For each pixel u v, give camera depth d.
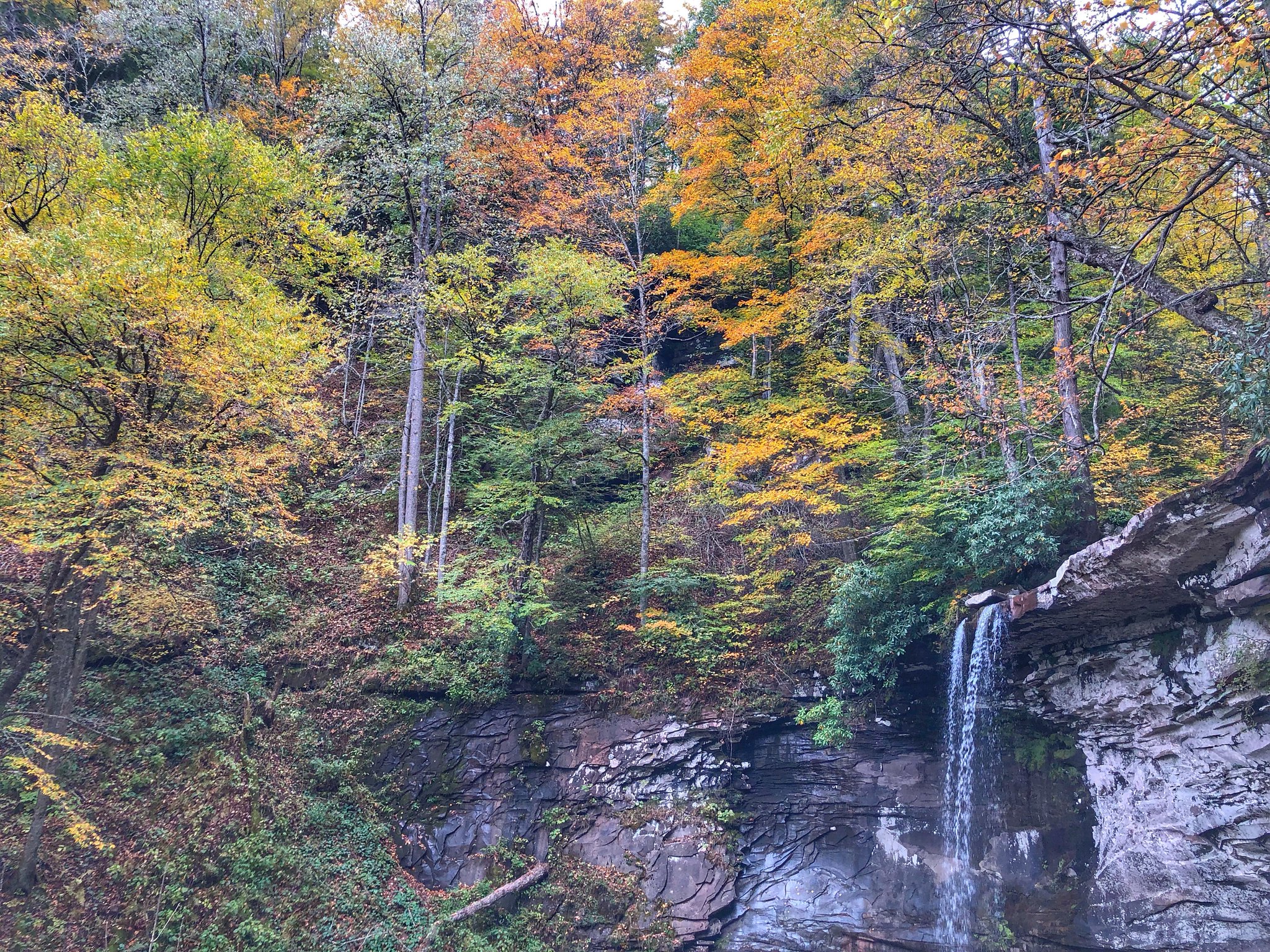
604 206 18.52
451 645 16.08
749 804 15.06
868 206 17.44
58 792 9.66
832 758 14.85
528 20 25.66
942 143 13.52
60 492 9.59
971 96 11.87
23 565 13.34
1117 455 13.09
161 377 10.20
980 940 12.63
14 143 10.74
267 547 17.83
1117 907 11.64
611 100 19.41
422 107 18.31
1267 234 10.22
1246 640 10.02
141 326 9.22
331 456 20.55
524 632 16.03
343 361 18.75
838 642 14.24
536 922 13.43
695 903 13.80
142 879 10.92
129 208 10.62
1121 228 10.36
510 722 15.35
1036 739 13.53
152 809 11.92
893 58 11.04
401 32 18.69
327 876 12.52
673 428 20.88
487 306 16.59
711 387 19.86
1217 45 6.61
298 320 13.09
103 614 13.66
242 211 13.16
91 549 10.31
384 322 20.02
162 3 22.25
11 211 10.34
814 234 16.69
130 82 25.14
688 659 16.00
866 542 16.66
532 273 16.30
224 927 10.97
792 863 14.48
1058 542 12.15
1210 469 13.93
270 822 12.60
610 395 17.86
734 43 19.50
